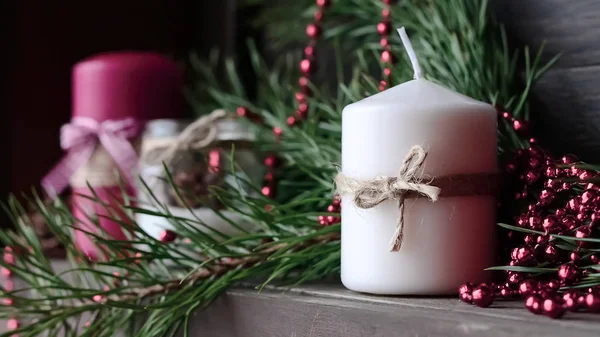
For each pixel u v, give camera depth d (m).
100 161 0.71
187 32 0.97
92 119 0.73
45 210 0.60
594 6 0.57
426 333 0.42
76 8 0.91
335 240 0.54
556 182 0.48
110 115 0.73
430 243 0.48
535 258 0.47
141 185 0.65
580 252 0.48
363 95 0.63
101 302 0.53
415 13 0.64
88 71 0.73
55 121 0.90
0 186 0.86
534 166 0.50
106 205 0.56
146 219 0.64
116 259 0.52
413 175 0.47
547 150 0.58
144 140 0.67
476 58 0.59
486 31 0.61
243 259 0.54
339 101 0.64
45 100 0.89
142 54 0.76
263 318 0.50
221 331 0.53
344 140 0.50
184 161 0.63
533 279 0.47
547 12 0.59
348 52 0.76
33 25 0.88
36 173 0.88
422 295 0.48
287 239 0.52
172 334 0.53
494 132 0.50
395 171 0.48
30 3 0.88
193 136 0.64
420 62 0.60
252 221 0.56
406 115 0.48
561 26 0.59
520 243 0.52
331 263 0.55
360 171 0.49
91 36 0.92
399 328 0.43
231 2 0.88
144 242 0.53
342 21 0.75
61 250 0.74
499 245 0.52
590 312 0.43
